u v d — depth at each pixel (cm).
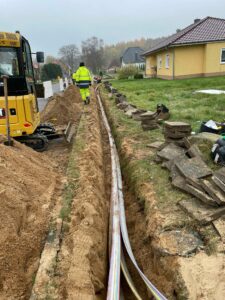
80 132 1041
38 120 998
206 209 498
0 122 807
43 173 650
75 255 418
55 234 466
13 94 805
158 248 456
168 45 2553
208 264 402
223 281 372
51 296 358
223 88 1798
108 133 1181
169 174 648
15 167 588
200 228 472
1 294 364
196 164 591
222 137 685
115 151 961
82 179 641
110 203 661
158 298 374
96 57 7662
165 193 579
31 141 905
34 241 450
